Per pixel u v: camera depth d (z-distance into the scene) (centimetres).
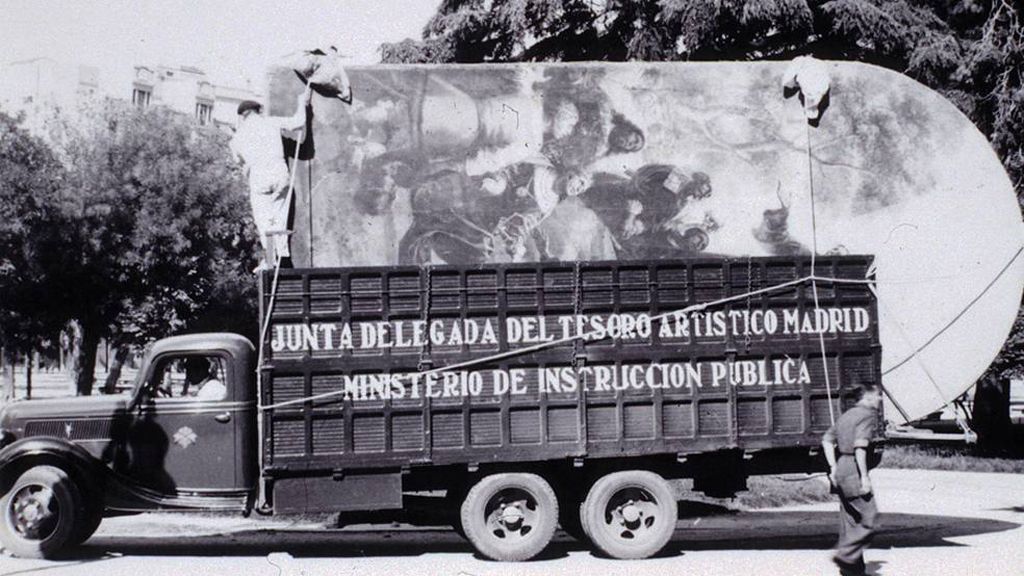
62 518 1040
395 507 1024
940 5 2630
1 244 2397
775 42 2323
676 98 1184
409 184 1133
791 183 1191
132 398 1077
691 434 1066
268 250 1086
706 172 1182
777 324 1094
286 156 1112
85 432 1075
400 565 1017
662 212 1170
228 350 1076
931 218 1202
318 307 1031
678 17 2269
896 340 1188
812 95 1188
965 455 2547
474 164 1146
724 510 1500
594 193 1162
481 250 1138
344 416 1022
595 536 1048
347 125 1127
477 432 1037
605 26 2480
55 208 2414
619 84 1177
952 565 998
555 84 1167
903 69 2386
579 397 1052
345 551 1120
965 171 1211
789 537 1233
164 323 2606
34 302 2480
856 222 1196
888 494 1744
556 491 1077
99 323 2564
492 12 2520
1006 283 1201
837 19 2231
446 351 1041
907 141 1210
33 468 1050
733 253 1176
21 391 4056
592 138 1168
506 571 980
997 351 1196
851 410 936
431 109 1145
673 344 1071
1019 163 2281
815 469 1110
